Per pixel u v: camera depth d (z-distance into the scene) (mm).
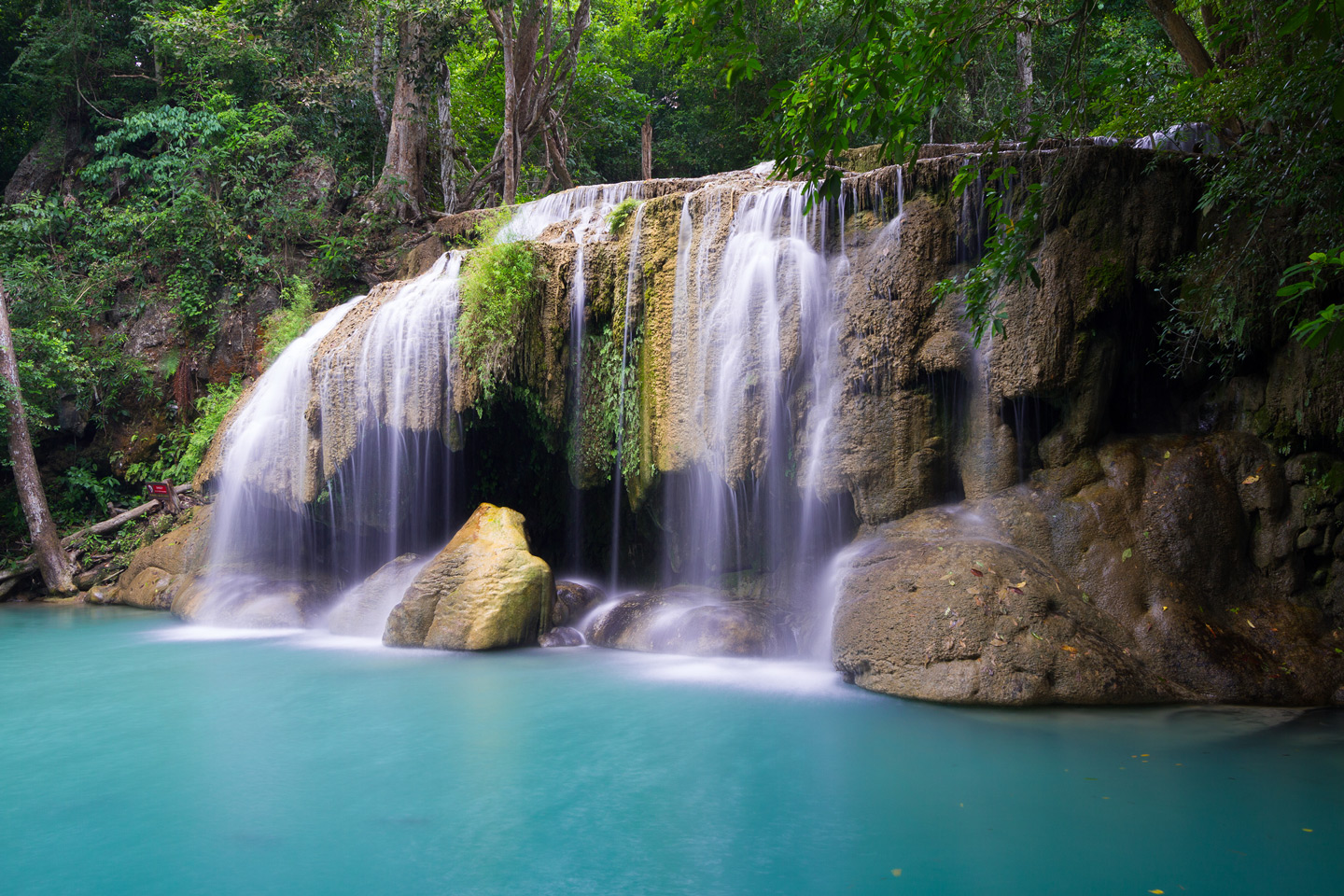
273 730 5969
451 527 12211
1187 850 3762
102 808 4504
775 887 3498
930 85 5930
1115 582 6785
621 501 11586
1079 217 7379
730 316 8766
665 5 6691
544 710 6367
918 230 7887
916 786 4633
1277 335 7031
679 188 13453
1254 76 6719
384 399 10789
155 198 19812
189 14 20438
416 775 4984
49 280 17891
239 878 3654
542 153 25438
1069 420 7516
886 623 6730
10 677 7840
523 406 11227
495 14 20219
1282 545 6895
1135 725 5656
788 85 6047
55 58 21500
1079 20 7234
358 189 20484
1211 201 6617
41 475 17203
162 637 10242
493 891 3508
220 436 13039
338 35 20828
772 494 9148
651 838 4031
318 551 12898
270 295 18031
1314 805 4262
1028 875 3551
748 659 8203
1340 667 6348
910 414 7922
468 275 10188
